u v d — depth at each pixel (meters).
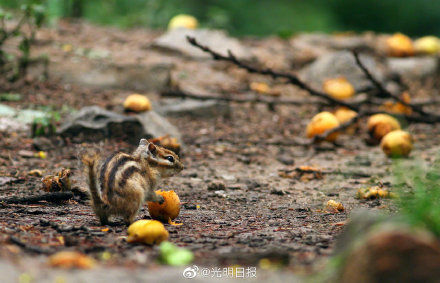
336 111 14.34
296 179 10.24
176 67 17.25
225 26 25.58
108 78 15.68
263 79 17.45
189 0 29.17
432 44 20.41
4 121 12.20
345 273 3.98
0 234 5.65
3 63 14.76
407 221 4.88
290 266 4.89
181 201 8.56
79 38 18.06
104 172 6.64
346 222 7.04
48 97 14.20
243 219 7.42
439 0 32.47
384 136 12.73
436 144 13.12
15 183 8.90
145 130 11.90
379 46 21.03
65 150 11.09
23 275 4.09
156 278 4.25
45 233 5.99
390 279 3.69
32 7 14.27
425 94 18.03
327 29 30.33
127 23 23.02
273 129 14.15
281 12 30.61
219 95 15.83
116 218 7.11
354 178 10.26
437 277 3.63
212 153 11.91
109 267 4.62
